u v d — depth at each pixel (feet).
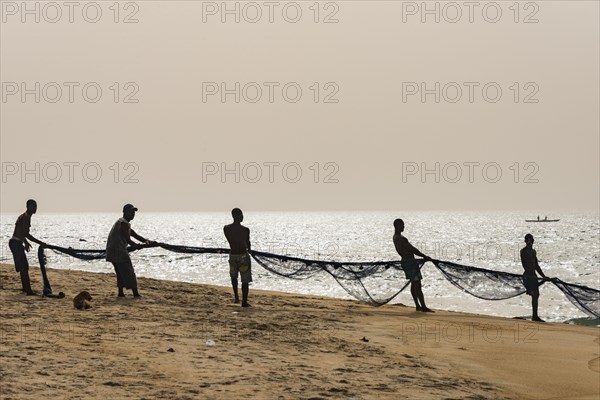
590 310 58.29
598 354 41.06
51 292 51.01
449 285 144.87
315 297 65.77
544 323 55.47
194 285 67.00
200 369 30.91
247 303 52.08
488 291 57.98
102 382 27.68
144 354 32.91
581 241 385.70
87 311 43.68
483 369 35.86
